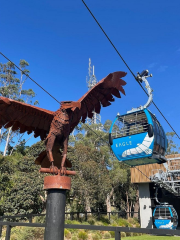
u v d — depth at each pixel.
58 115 3.60
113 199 29.33
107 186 19.83
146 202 19.36
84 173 18.75
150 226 18.53
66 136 3.64
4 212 15.79
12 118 3.76
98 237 13.66
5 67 29.47
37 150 17.73
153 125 11.07
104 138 27.38
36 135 4.05
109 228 3.39
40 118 3.79
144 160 11.52
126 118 11.95
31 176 16.23
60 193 3.31
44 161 3.84
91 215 19.81
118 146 11.81
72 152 19.34
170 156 20.50
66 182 3.33
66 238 12.94
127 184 28.09
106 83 4.12
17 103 3.63
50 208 3.25
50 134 3.56
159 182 15.83
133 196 29.19
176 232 2.79
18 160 17.88
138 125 11.47
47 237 3.15
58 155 3.80
